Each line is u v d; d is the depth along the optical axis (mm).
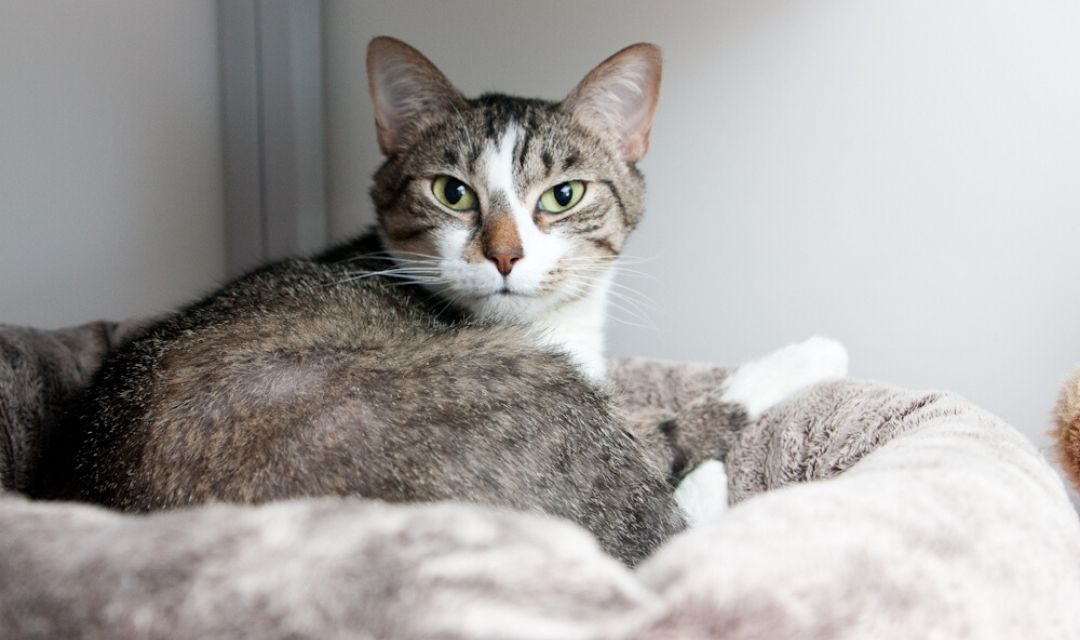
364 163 2098
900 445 1023
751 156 1859
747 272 1921
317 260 1523
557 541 578
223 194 2168
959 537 712
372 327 1231
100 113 2002
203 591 557
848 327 1879
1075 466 1299
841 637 587
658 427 1471
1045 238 1706
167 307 2105
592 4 1877
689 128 1883
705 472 1410
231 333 1171
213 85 2119
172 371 1107
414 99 1534
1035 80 1658
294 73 2037
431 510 608
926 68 1719
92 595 566
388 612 534
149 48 2023
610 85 1524
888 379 1872
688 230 1938
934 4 1688
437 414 1029
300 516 600
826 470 1290
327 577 552
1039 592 751
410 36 2002
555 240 1412
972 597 682
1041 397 1762
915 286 1814
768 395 1536
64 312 2055
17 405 1307
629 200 1580
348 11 2029
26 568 591
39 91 1933
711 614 546
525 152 1413
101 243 2064
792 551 613
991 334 1780
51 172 1982
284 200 2098
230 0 2021
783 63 1795
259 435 978
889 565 643
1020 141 1688
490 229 1360
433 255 1418
